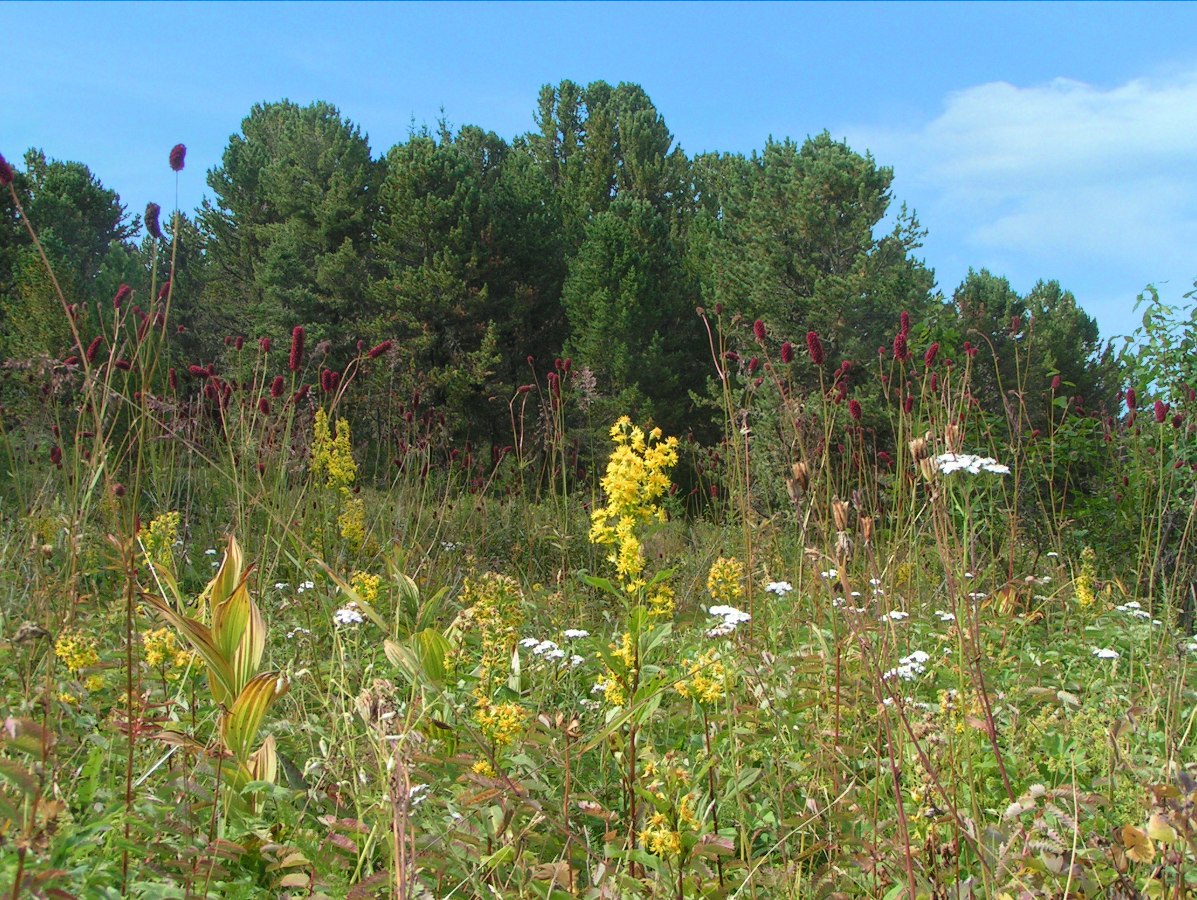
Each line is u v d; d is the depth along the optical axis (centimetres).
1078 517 789
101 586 500
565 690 420
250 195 3262
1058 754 354
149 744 318
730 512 689
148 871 239
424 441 905
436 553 704
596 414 2042
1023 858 238
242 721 285
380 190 2728
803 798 325
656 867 256
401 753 229
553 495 905
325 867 260
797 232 2084
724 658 365
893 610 412
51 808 190
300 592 525
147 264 2939
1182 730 360
